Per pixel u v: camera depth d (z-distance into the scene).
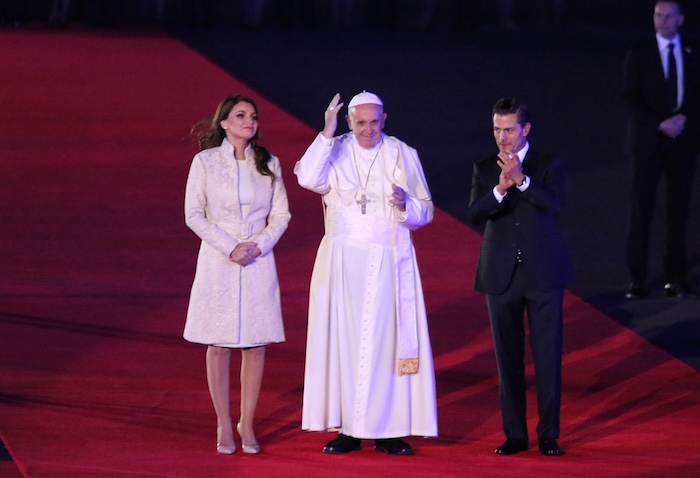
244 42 69.44
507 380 23.06
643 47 33.22
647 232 34.22
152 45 66.50
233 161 23.12
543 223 22.92
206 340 22.61
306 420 22.89
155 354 28.50
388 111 56.31
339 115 54.53
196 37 70.38
